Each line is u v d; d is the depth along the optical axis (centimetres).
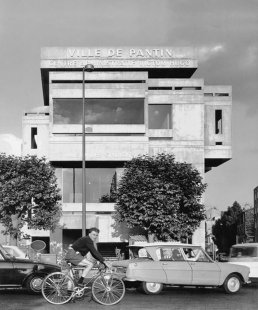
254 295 1770
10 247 1959
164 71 6022
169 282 1767
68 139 5347
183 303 1516
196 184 4631
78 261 1453
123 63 5872
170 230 4419
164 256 1788
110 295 1453
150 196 4456
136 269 1747
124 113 5422
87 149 5338
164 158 4647
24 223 4534
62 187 5500
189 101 5500
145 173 4500
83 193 3856
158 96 5497
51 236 5322
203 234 5300
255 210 10656
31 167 4488
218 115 5975
